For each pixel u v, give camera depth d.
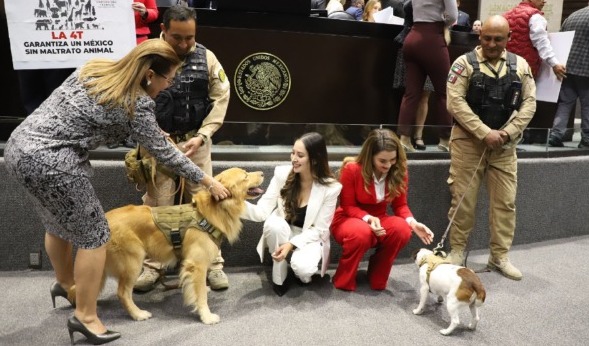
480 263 3.45
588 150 4.23
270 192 2.93
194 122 2.63
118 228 2.29
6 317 2.41
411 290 2.94
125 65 2.01
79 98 1.97
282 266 2.73
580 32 4.34
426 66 3.75
